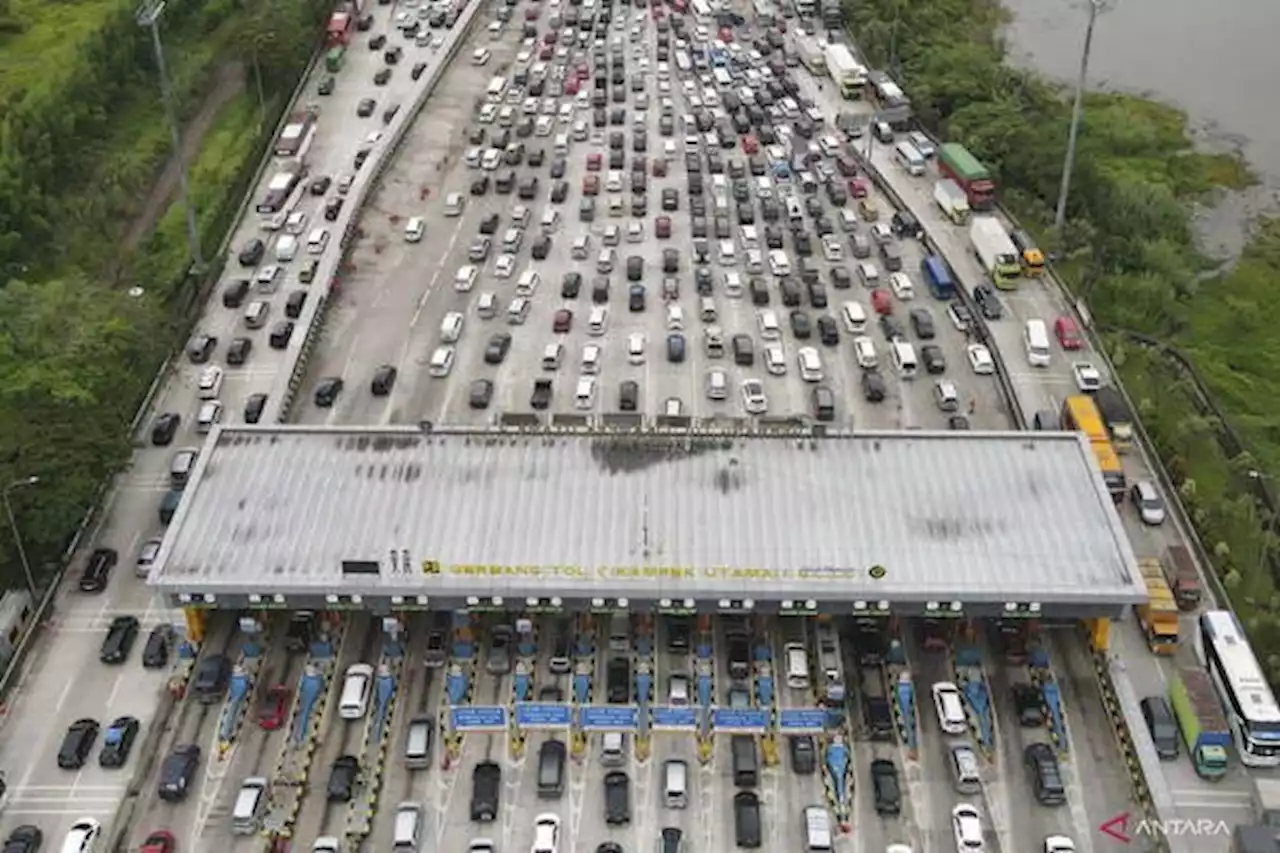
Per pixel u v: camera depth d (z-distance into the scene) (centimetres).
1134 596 9769
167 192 18112
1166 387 14238
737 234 16338
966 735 9781
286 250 15512
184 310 14638
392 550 10188
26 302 13475
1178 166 19588
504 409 13188
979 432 11256
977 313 14662
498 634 10475
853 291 15212
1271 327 15900
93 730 9806
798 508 10544
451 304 14938
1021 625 10488
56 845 9069
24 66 19300
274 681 10250
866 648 10344
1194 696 9744
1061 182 17000
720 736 9762
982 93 19775
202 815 9262
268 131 18588
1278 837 8781
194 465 11331
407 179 17650
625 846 9025
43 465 11100
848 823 9162
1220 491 12725
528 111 19488
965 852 8888
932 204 16925
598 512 10512
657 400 13325
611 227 16175
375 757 9631
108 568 11206
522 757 9656
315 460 11050
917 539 10262
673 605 9962
